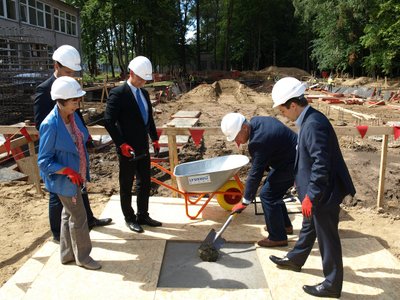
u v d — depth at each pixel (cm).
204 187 496
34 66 1864
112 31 4609
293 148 416
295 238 475
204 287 385
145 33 4484
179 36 5534
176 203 587
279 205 446
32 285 378
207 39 6153
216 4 5694
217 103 2400
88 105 1983
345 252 441
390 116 1750
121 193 486
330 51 3800
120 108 455
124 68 4275
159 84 3525
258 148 403
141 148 474
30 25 2617
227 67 5653
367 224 528
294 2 3944
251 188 412
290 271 404
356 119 1561
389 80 3195
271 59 5891
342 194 336
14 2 2405
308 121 327
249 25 5425
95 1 3988
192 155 1000
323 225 338
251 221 526
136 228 493
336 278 347
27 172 810
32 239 493
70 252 410
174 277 402
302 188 342
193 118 1585
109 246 457
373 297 360
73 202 378
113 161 990
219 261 432
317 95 2706
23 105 1642
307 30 4875
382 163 575
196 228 505
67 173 359
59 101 356
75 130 384
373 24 3145
